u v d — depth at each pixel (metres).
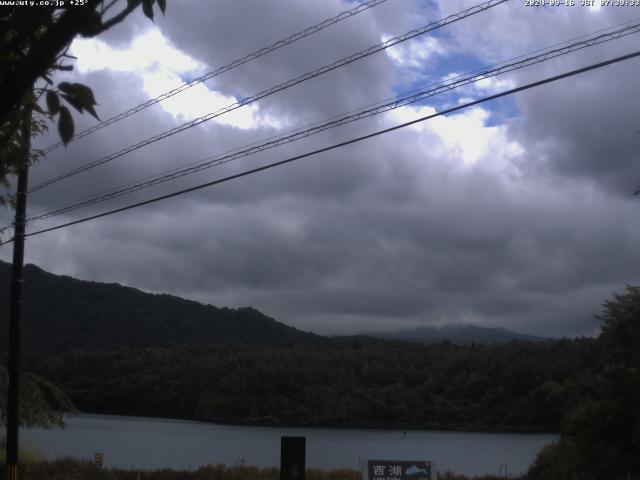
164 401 85.06
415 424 80.38
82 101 3.94
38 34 4.52
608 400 27.73
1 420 24.16
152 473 28.34
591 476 26.89
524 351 78.12
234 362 88.56
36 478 25.72
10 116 4.74
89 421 78.69
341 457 45.97
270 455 49.09
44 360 90.12
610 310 28.95
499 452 51.16
